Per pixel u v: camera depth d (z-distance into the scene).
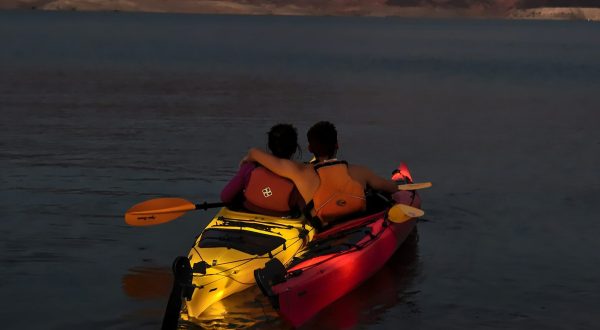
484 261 8.77
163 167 13.94
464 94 31.72
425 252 9.09
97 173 13.30
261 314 6.61
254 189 7.63
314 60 56.62
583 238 9.78
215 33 132.12
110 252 8.84
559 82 39.44
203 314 6.41
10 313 6.93
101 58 51.44
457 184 13.13
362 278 7.66
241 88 31.59
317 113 23.34
